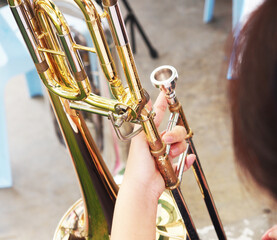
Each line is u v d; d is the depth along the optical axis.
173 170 0.57
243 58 0.28
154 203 0.58
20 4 0.49
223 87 0.36
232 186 1.64
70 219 0.73
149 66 2.37
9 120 2.21
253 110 0.27
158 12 2.77
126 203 0.57
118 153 1.30
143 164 0.57
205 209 1.58
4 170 1.84
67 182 1.84
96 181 0.68
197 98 2.10
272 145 0.27
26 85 2.42
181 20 2.67
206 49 2.41
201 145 1.86
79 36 1.08
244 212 1.51
